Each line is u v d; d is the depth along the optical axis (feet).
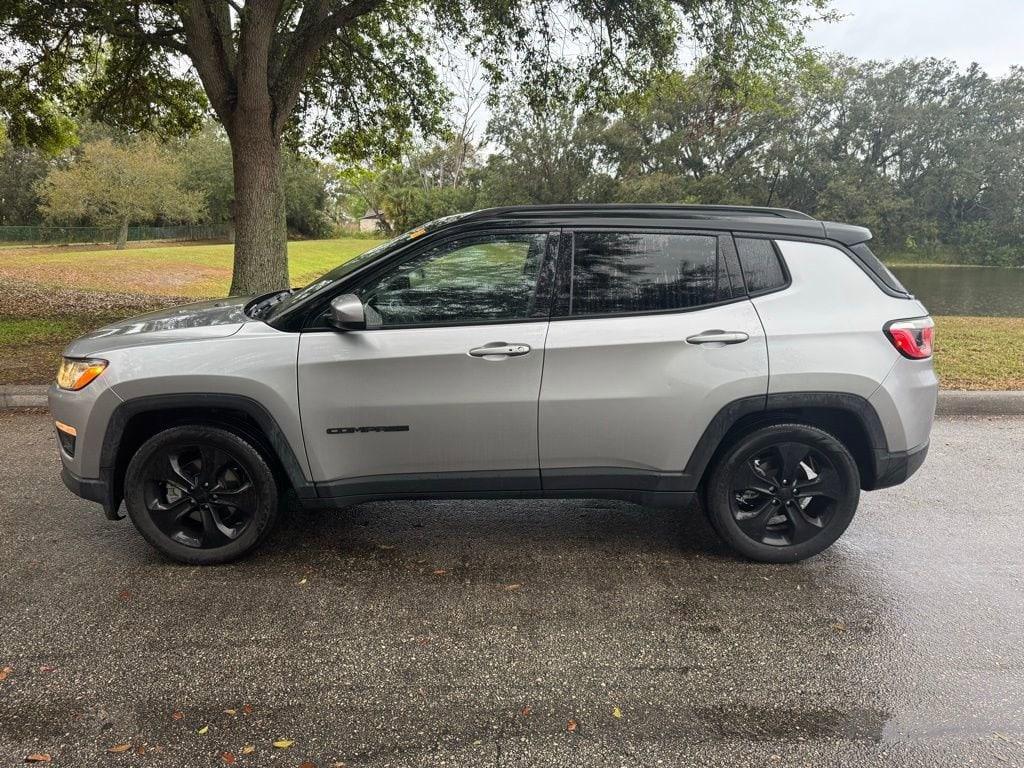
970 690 8.23
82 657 8.77
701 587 10.76
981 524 13.17
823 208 189.37
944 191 202.90
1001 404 21.17
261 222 33.73
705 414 10.66
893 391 10.72
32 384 22.00
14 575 10.91
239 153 33.35
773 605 10.23
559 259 10.66
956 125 200.95
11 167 200.75
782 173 190.70
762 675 8.54
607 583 10.86
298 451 10.72
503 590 10.62
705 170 192.85
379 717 7.72
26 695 8.01
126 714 7.72
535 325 10.53
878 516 13.58
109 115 46.11
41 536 12.34
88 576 10.91
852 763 7.02
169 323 11.54
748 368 10.55
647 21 33.91
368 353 10.39
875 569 11.39
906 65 205.05
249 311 12.07
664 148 179.83
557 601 10.32
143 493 10.97
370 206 242.99
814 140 194.39
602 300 10.66
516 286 10.64
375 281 10.57
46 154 52.95
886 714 7.80
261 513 11.09
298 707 7.88
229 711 7.79
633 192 174.91
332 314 10.09
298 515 13.44
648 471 11.01
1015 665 8.73
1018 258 195.83
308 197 242.37
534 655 8.95
